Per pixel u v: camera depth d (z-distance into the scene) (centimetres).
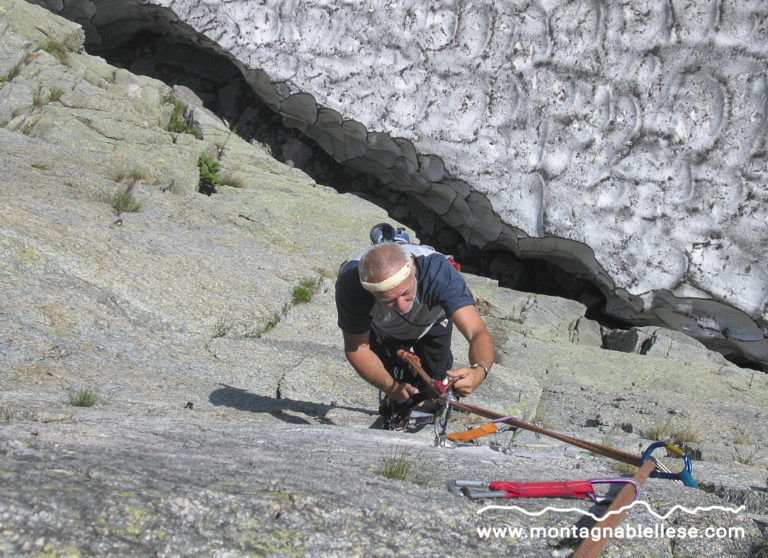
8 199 809
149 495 230
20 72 1173
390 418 502
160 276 758
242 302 773
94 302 686
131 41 1432
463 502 273
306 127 1348
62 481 231
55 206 837
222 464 283
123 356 630
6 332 597
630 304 1197
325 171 1387
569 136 1196
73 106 1143
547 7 1202
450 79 1238
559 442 594
